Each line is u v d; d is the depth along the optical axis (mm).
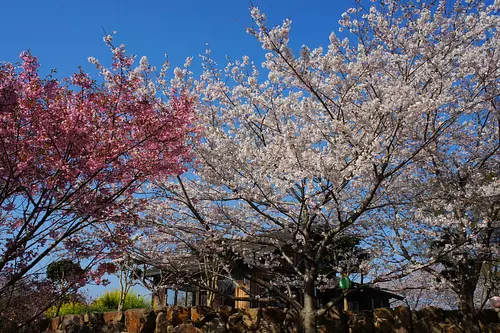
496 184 7215
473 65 6770
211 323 8141
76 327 9258
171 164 5406
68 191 5113
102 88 5344
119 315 9078
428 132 7211
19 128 4820
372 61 6348
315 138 6402
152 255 7914
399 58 6281
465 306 8102
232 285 12734
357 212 6461
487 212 7797
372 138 5973
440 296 13305
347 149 6133
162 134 5293
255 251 8547
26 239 4871
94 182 5211
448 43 6570
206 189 7727
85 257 5441
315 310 6754
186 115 5500
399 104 5594
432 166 8289
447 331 7742
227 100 7898
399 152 6812
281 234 8734
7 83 4633
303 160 5867
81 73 5219
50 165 4816
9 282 4914
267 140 7707
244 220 7906
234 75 8031
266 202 7027
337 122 5887
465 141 8469
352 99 6789
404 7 7023
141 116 5258
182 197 7301
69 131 4805
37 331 9477
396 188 7605
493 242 8930
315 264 6938
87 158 4922
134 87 5391
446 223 7375
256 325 8070
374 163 5836
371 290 13414
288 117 7320
